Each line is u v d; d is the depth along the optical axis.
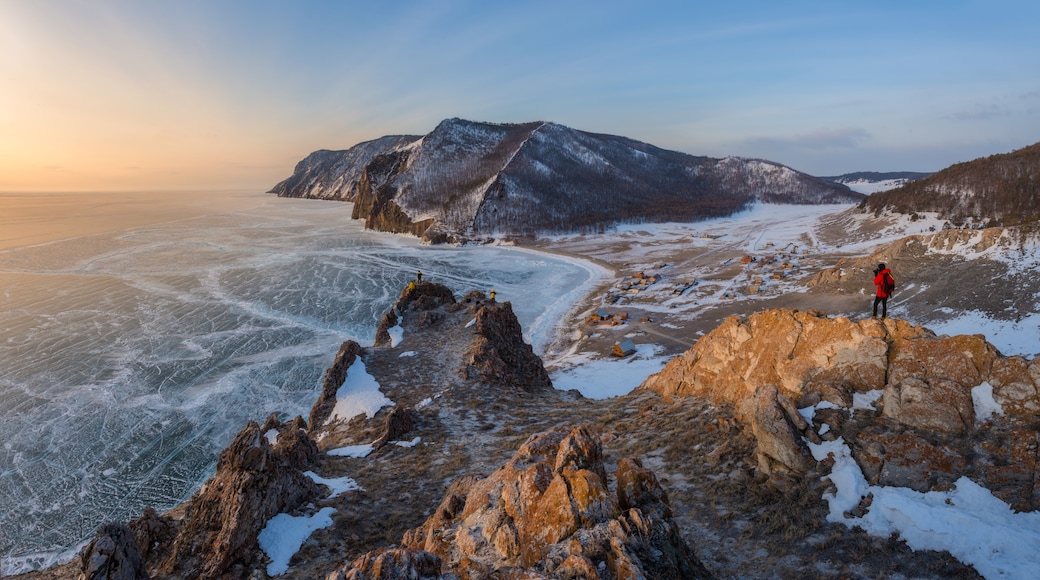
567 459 12.80
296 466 26.59
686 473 19.17
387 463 27.25
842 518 14.54
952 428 15.48
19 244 192.50
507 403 37.50
